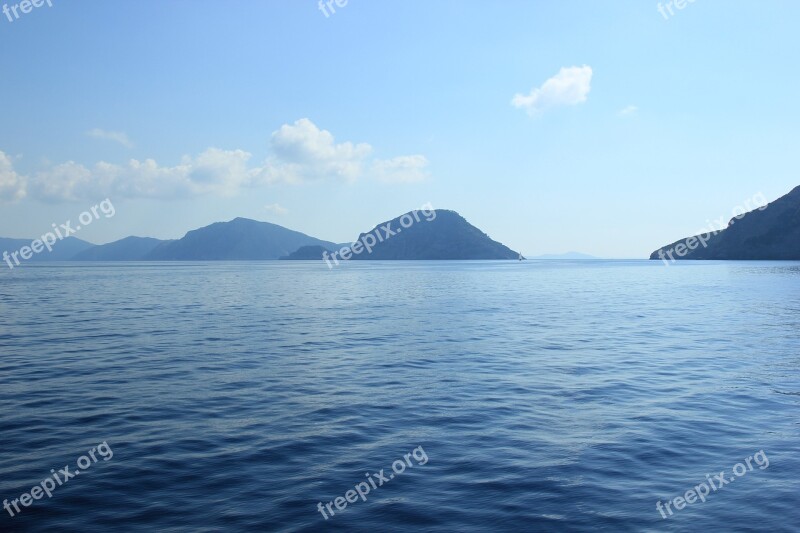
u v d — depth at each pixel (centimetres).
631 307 5341
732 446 1323
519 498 1033
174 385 1991
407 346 2933
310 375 2181
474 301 6131
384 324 3953
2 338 3169
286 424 1516
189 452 1289
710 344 2980
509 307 5372
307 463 1223
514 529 910
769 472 1156
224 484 1103
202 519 948
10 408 1666
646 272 15600
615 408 1681
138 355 2623
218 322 4056
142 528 916
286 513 973
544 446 1331
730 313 4691
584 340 3155
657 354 2673
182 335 3331
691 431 1441
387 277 12719
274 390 1923
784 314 4581
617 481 1114
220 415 1603
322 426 1498
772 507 989
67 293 7388
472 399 1800
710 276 12056
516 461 1230
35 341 3055
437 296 6894
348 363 2438
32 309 5066
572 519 946
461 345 2969
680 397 1816
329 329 3659
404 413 1628
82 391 1891
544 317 4459
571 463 1215
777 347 2872
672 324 3928
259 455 1271
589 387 1970
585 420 1551
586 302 5966
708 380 2078
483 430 1462
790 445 1330
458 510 984
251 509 990
